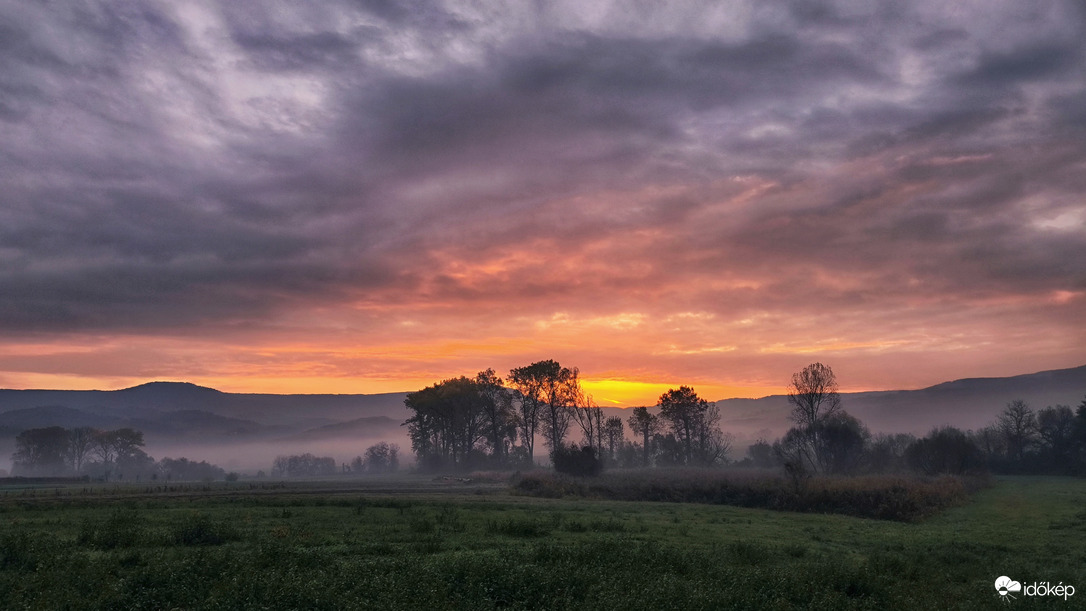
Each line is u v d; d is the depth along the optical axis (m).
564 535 28.53
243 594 13.90
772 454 108.50
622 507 49.53
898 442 121.06
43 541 20.92
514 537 27.11
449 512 34.44
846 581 17.89
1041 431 115.19
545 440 114.25
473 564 17.22
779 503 54.81
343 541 24.09
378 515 33.97
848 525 41.34
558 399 109.94
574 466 78.69
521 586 15.60
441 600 14.18
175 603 13.94
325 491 61.00
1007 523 42.53
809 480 58.38
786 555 25.19
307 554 18.92
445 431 132.25
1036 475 104.00
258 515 33.12
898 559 22.25
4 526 27.42
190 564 16.53
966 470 84.19
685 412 117.94
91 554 19.12
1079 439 106.19
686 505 54.44
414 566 17.06
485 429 125.81
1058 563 25.72
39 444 164.88
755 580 17.44
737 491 58.75
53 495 51.41
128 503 40.12
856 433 89.25
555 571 16.84
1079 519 43.12
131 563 18.12
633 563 19.45
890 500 50.97
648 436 123.69
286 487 69.88
